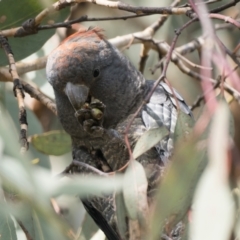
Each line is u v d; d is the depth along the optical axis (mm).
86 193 5062
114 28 11203
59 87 7652
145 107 7734
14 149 4828
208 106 5219
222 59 5391
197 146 5199
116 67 7805
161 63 8797
